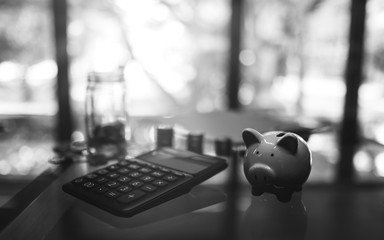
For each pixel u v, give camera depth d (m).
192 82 2.23
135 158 0.71
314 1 2.00
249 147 0.61
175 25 2.15
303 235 0.47
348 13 1.76
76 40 1.92
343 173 0.79
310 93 2.05
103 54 2.00
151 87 2.18
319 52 2.02
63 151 0.90
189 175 0.61
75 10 1.87
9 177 0.73
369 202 0.60
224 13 1.99
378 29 1.75
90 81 0.88
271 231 0.48
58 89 1.79
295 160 0.55
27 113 1.92
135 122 1.42
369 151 1.03
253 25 1.97
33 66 1.96
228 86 1.94
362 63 1.77
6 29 1.92
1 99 1.97
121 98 0.92
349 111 1.81
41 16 1.90
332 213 0.55
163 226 0.49
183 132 0.94
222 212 0.54
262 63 2.08
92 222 0.50
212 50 2.16
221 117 1.09
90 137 0.88
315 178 0.75
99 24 2.05
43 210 0.54
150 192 0.54
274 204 0.58
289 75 2.11
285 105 2.09
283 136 0.56
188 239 0.45
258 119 1.06
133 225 0.49
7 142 1.25
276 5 2.06
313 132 0.89
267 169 0.56
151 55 2.14
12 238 0.45
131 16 2.09
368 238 0.46
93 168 0.77
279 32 2.09
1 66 1.95
